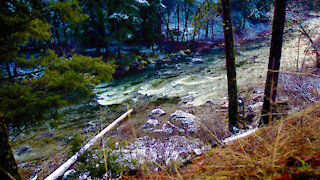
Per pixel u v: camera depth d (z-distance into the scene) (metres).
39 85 2.16
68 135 8.21
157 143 5.38
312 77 6.75
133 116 9.80
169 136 6.64
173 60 22.11
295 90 6.25
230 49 6.18
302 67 7.65
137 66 18.89
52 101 2.04
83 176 3.47
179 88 13.52
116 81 16.39
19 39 1.97
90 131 8.41
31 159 6.66
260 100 8.80
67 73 2.24
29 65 2.16
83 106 11.32
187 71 17.61
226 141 3.52
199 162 2.28
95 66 2.34
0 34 1.85
